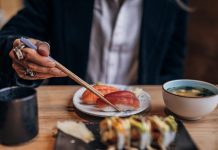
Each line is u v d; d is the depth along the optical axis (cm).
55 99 80
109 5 117
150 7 117
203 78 178
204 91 72
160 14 119
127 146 56
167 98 69
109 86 80
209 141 62
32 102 58
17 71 80
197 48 177
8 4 229
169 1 119
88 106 73
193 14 172
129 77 123
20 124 57
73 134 61
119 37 118
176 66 125
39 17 119
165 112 73
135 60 122
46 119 69
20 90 62
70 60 118
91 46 120
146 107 73
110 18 118
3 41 87
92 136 60
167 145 58
